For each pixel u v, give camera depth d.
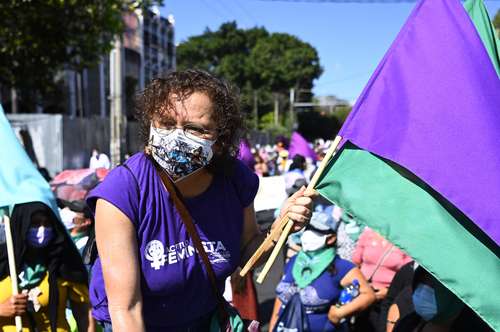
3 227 3.16
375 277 4.17
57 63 11.34
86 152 15.29
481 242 2.26
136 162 1.96
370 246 4.27
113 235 1.86
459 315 2.81
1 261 3.15
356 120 2.38
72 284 3.26
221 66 69.19
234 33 75.62
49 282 3.17
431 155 2.26
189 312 2.04
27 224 3.11
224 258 2.07
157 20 58.69
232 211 2.12
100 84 35.44
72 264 3.25
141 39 42.09
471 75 2.32
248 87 67.56
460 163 2.24
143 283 1.93
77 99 31.20
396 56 2.42
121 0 11.08
